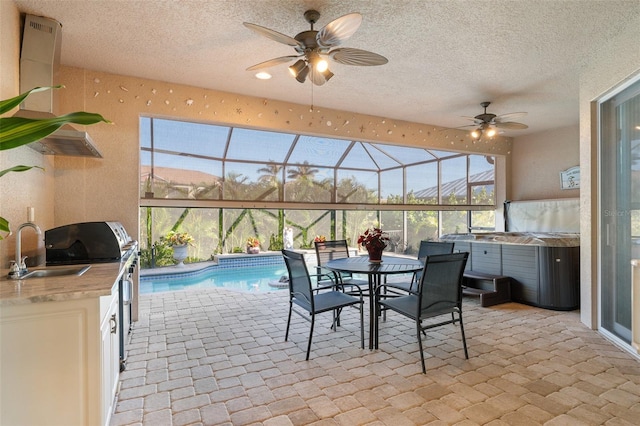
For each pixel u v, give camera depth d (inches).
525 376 98.2
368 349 118.3
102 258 105.7
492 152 261.4
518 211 257.3
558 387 92.0
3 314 58.3
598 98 131.3
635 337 99.2
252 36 118.2
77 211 143.4
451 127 237.9
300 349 118.4
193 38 119.3
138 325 143.6
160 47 125.7
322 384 94.2
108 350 72.8
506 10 101.8
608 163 128.0
